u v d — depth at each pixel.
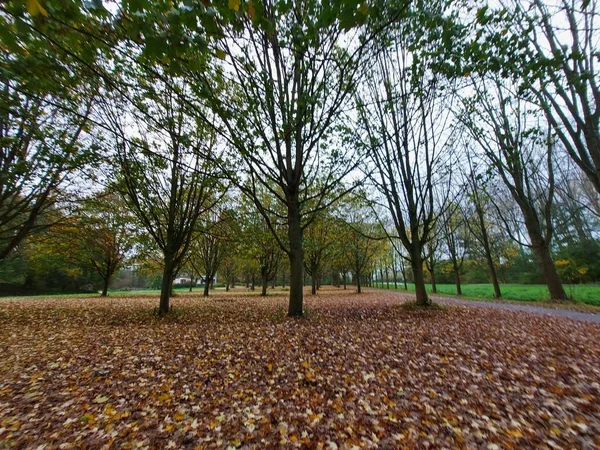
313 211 10.71
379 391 4.38
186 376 5.05
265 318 10.48
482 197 17.31
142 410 3.88
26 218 14.49
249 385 4.68
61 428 3.42
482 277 41.22
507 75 6.06
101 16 2.73
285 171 10.23
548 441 3.05
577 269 20.86
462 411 3.75
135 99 8.05
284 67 8.59
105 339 7.75
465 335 7.56
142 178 11.57
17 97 7.10
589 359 5.51
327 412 3.81
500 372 4.98
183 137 8.90
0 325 9.99
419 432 3.31
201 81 5.75
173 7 2.68
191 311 13.27
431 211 12.36
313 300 19.73
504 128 14.69
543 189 18.75
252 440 3.21
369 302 17.53
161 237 12.71
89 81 6.58
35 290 35.81
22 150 10.50
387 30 6.62
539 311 11.97
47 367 5.52
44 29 3.02
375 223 29.66
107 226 17.02
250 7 2.64
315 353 6.16
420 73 7.07
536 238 16.20
